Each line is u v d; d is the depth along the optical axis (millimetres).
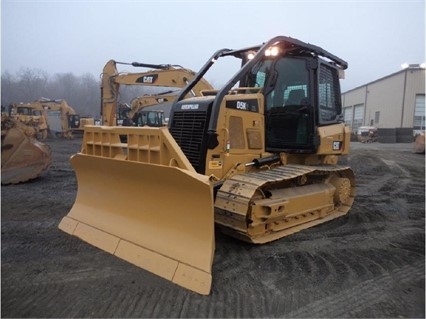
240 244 4688
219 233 5051
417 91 36719
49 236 4891
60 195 7504
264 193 4715
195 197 3746
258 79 5418
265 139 5242
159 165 3859
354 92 51281
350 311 3238
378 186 9453
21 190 8000
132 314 3062
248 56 5406
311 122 5539
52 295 3344
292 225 5145
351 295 3516
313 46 5426
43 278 3668
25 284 3545
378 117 43062
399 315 3201
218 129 4535
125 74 11266
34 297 3309
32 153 8961
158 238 4051
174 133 4988
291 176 4625
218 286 3592
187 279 3537
